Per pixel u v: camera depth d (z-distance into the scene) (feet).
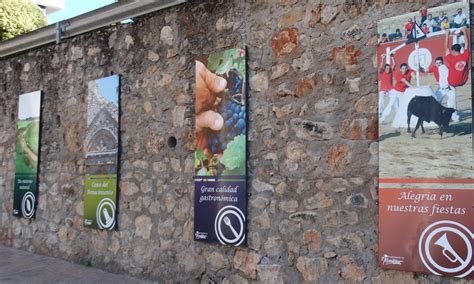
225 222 15.16
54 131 21.48
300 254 13.71
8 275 18.15
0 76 24.81
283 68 14.43
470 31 11.53
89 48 20.16
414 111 12.07
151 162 17.53
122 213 18.28
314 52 13.91
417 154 11.95
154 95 17.67
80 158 20.13
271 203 14.35
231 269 15.06
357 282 12.71
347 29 13.37
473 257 11.10
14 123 23.68
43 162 21.88
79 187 20.07
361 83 13.06
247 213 14.76
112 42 19.26
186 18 16.90
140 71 18.19
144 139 17.83
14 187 23.04
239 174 14.93
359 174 12.92
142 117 17.98
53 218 21.11
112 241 18.53
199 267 15.84
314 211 13.57
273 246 14.21
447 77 11.69
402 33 12.38
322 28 13.80
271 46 14.73
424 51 12.03
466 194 11.30
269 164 14.48
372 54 12.92
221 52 15.72
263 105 14.74
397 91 12.35
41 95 22.15
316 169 13.64
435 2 12.04
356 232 12.84
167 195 16.94
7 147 24.03
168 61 17.34
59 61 21.48
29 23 31.99
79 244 19.81
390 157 12.32
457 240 11.33
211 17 16.20
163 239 16.89
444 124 11.66
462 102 11.47
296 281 13.71
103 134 19.15
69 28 20.70
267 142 14.57
